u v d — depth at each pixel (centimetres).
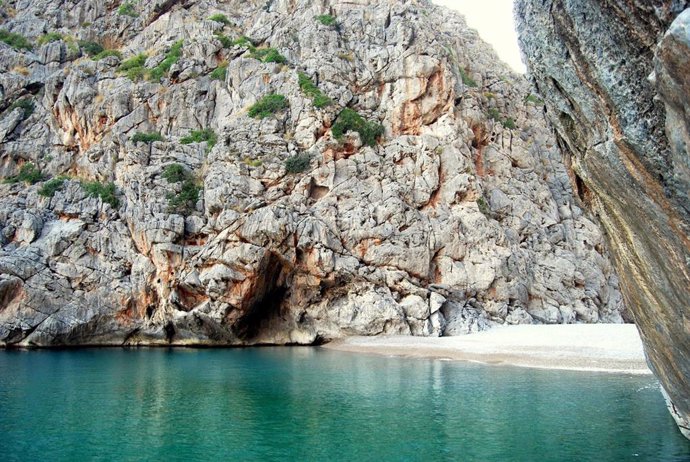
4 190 4947
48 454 1505
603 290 5434
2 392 2352
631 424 1766
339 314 4528
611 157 898
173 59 5684
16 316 4262
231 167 4744
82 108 5334
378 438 1644
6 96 5606
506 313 4759
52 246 4469
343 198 4775
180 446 1577
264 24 6147
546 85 1087
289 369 3014
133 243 4644
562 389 2339
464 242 4841
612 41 839
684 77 648
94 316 4391
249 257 4303
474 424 1788
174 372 2916
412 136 5191
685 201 761
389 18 5778
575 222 5819
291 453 1511
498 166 5631
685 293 869
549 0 972
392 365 3141
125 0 6725
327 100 5044
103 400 2181
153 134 5212
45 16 6406
